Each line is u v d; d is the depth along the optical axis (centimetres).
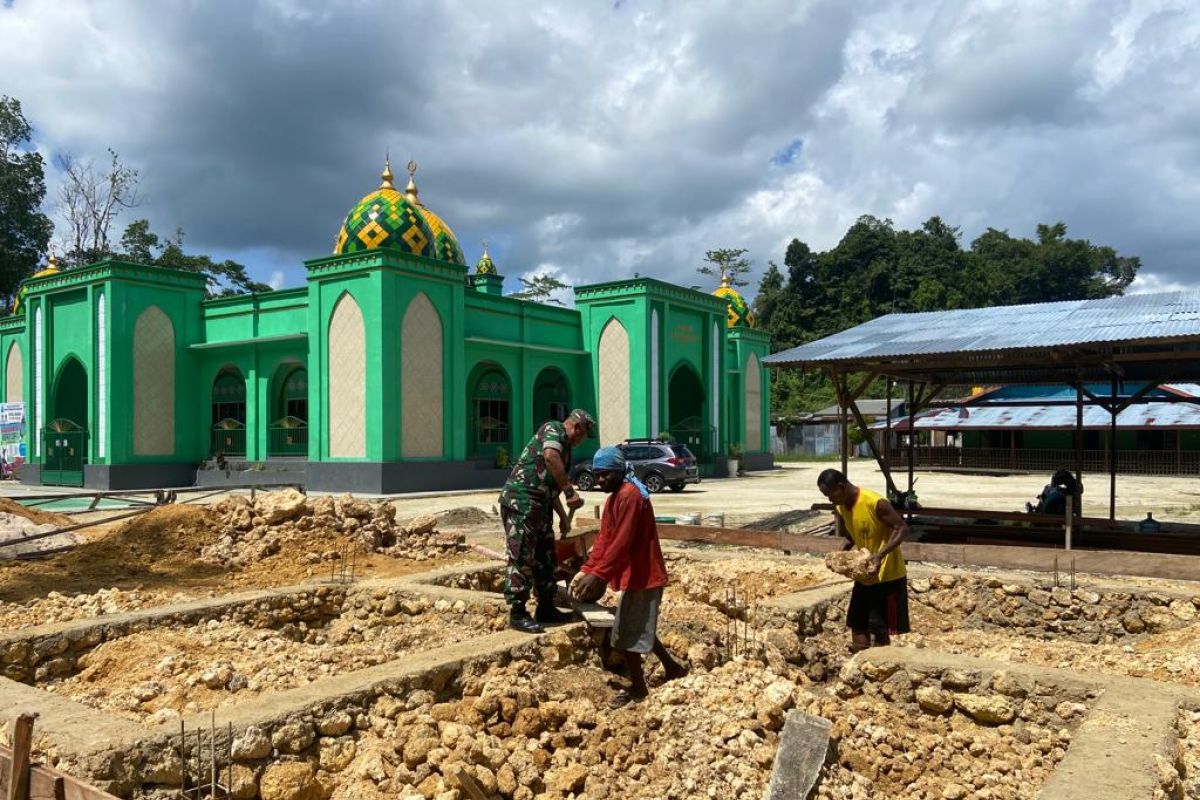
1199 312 1220
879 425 4875
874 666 562
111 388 2833
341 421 2633
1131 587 871
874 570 664
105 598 831
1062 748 482
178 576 975
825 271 7869
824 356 1348
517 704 531
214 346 2955
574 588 588
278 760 448
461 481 2762
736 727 488
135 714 527
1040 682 513
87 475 2898
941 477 3759
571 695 583
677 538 1214
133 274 2902
